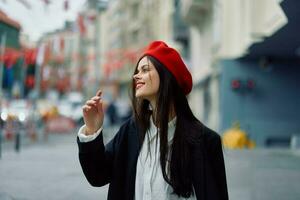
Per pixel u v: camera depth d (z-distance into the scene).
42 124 24.00
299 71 16.25
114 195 1.99
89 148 1.96
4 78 15.99
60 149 13.18
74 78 39.31
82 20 17.34
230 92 16.31
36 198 5.81
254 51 15.09
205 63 24.14
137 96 2.04
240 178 7.68
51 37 16.44
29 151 12.40
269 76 16.28
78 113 33.88
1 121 15.05
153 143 2.01
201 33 26.42
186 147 1.94
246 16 15.24
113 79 51.56
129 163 1.99
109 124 24.22
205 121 23.11
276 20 12.03
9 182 6.94
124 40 62.38
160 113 1.98
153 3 49.28
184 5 24.62
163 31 43.19
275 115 16.28
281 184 7.13
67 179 7.38
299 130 16.02
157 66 2.01
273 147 15.16
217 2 20.33
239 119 16.23
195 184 1.92
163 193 1.92
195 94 29.08
